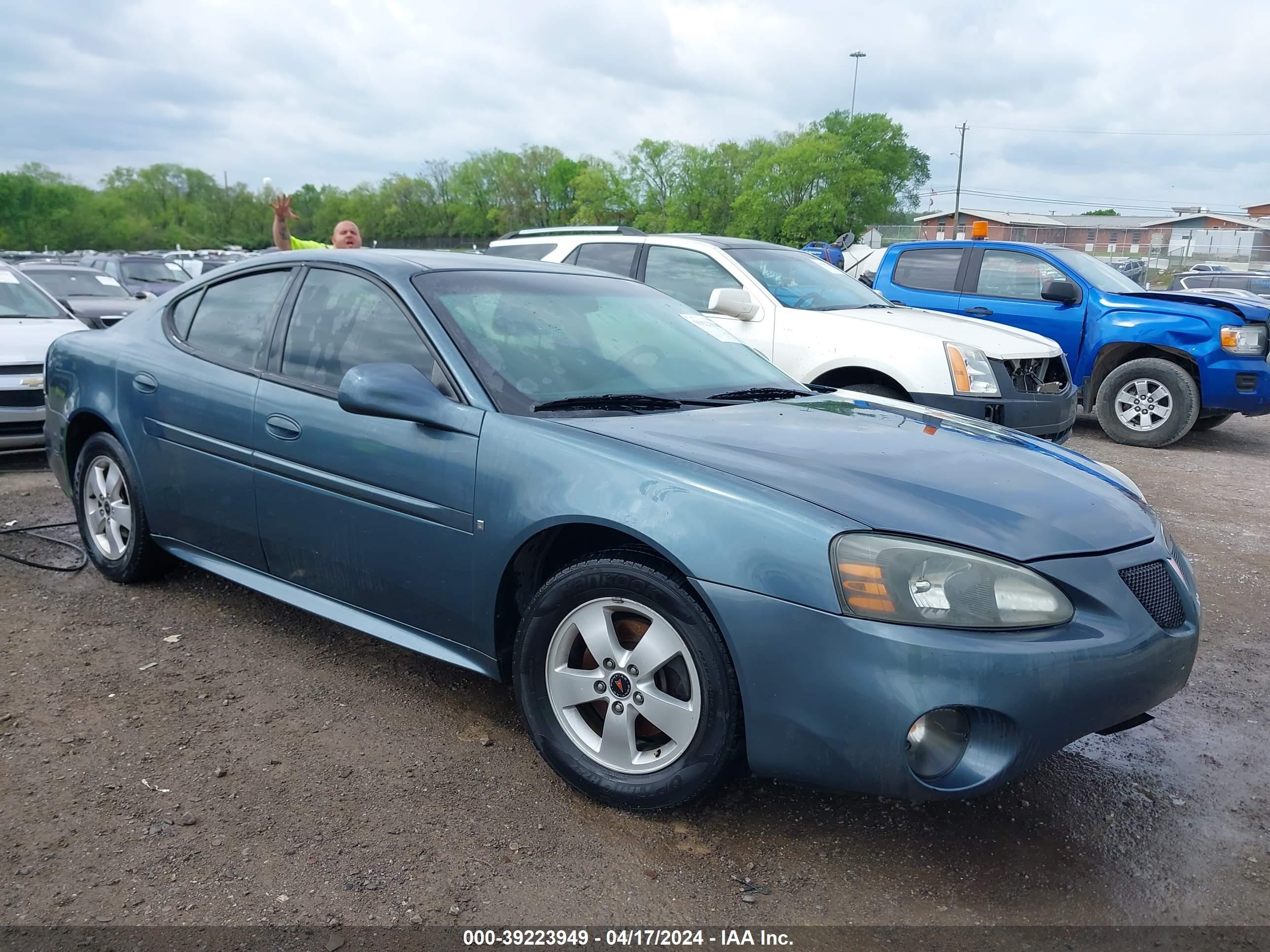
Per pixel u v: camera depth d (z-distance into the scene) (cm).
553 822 253
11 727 290
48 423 439
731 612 228
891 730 214
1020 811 270
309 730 297
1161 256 4406
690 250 689
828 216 6438
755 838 250
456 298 318
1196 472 762
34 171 10969
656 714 247
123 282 2008
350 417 304
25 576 425
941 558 220
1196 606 257
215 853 233
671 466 247
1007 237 7681
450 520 278
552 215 9219
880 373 603
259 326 353
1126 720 237
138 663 339
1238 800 280
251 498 337
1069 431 670
